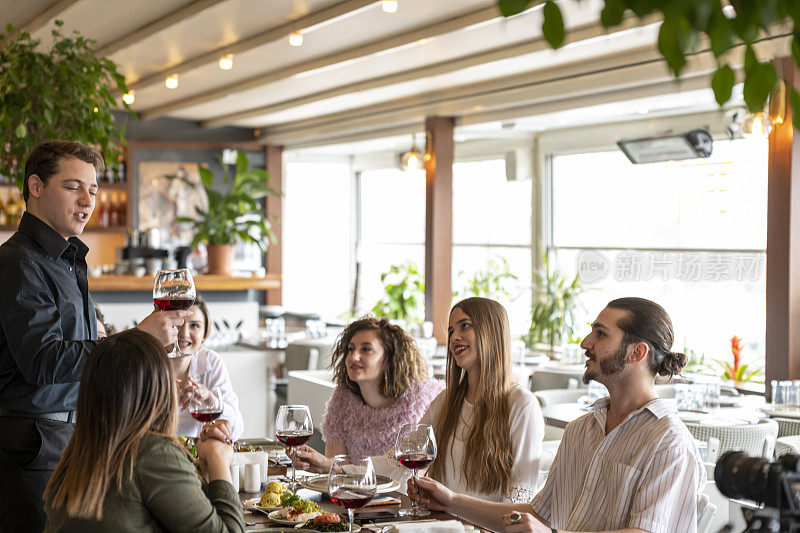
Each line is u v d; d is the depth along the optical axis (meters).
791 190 5.43
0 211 9.42
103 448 1.86
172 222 10.81
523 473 2.97
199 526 1.89
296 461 2.96
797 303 5.50
